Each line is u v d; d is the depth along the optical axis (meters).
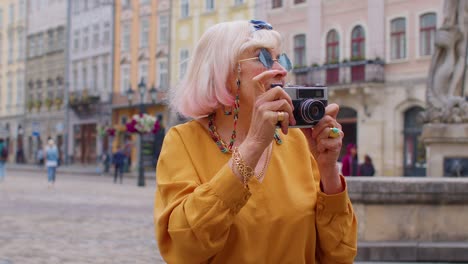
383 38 31.61
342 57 33.25
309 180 2.30
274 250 2.18
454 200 7.15
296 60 35.72
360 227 7.25
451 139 9.83
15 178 33.03
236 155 2.01
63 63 57.22
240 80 2.22
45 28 60.25
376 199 7.20
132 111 47.94
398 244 7.04
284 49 2.27
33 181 30.03
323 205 2.27
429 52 29.98
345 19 33.19
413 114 31.06
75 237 9.95
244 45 2.20
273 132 2.01
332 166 2.23
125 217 13.27
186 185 2.12
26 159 62.66
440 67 10.19
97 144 51.38
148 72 46.59
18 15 65.06
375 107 32.03
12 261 7.61
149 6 46.59
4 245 8.95
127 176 38.84
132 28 48.31
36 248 8.72
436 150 9.98
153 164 43.72
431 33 29.92
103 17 51.31
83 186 26.30
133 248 8.85
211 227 1.98
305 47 35.19
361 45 32.59
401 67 31.06
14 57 65.50
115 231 10.77
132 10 48.28
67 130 55.81
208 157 2.22
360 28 32.59
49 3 59.75
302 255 2.22
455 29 10.02
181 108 2.30
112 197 19.72
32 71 62.41
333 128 2.17
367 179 7.33
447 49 10.09
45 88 60.22
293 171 2.30
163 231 2.10
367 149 32.31
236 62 2.22
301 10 35.31
